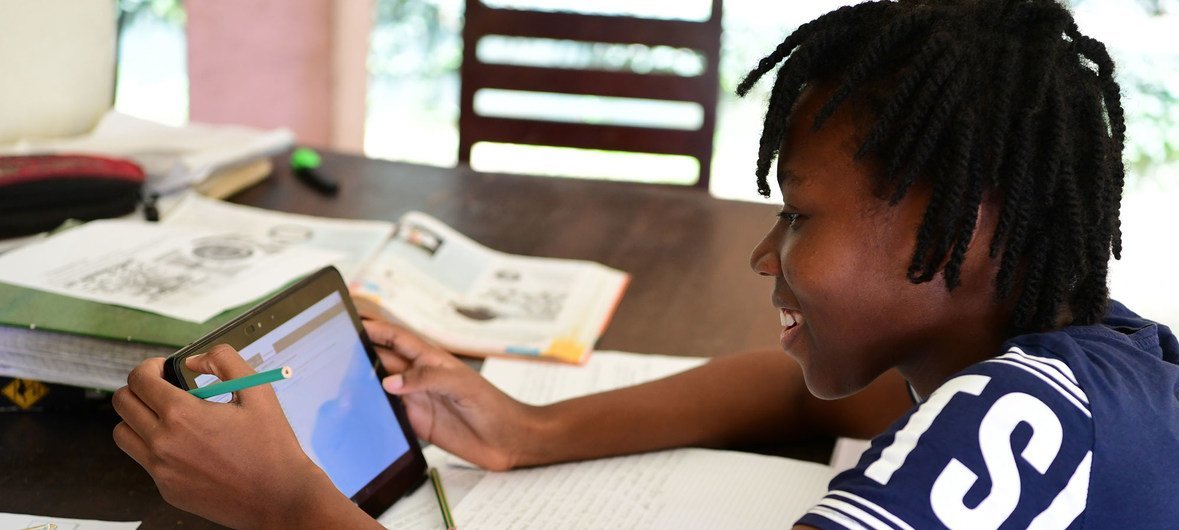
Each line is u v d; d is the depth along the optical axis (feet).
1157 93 9.79
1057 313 2.40
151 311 3.14
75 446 3.01
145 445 2.29
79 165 4.43
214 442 2.22
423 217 4.78
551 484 2.99
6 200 4.18
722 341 4.04
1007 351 2.24
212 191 5.04
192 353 2.42
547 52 9.18
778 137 2.46
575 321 4.02
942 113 2.20
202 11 8.86
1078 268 2.36
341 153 5.93
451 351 3.76
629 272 4.65
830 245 2.36
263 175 5.41
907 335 2.45
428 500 2.88
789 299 2.54
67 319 3.03
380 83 10.52
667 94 6.92
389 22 10.32
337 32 9.09
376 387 2.95
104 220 4.29
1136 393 2.22
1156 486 2.13
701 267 4.76
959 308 2.41
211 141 5.32
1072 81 2.35
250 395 2.30
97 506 2.75
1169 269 9.15
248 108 9.18
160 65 9.66
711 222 5.36
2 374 3.06
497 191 5.57
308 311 2.82
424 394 3.04
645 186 5.88
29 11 4.99
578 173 10.57
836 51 2.45
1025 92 2.26
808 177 2.38
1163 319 8.45
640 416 3.19
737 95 2.71
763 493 3.00
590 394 3.26
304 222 4.69
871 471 2.05
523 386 3.55
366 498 2.76
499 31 6.92
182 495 2.27
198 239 3.86
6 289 3.21
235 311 3.23
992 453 2.03
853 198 2.34
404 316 3.83
